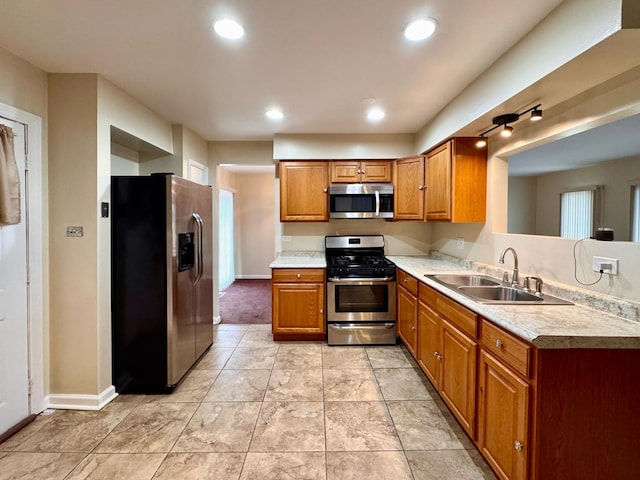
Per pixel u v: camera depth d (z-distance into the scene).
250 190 7.26
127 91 2.57
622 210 1.76
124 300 2.47
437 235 3.86
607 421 1.32
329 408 2.27
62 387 2.29
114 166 3.03
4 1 1.51
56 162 2.26
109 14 1.61
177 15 1.62
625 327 1.38
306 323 3.48
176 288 2.51
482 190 2.77
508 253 2.46
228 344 3.46
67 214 2.27
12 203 1.95
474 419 1.77
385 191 3.69
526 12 1.56
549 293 1.97
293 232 4.09
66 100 2.25
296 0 1.50
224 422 2.12
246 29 1.74
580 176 2.04
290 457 1.79
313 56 2.02
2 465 1.74
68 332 2.29
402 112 3.00
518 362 1.40
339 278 3.38
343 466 1.73
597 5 1.28
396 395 2.44
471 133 2.66
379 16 1.62
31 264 2.15
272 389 2.53
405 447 1.87
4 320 2.00
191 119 3.24
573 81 1.65
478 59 2.02
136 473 1.68
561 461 1.31
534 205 2.45
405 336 3.12
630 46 1.30
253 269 7.34
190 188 2.78
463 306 1.91
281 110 2.98
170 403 2.35
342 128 3.54
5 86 1.96
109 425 2.09
